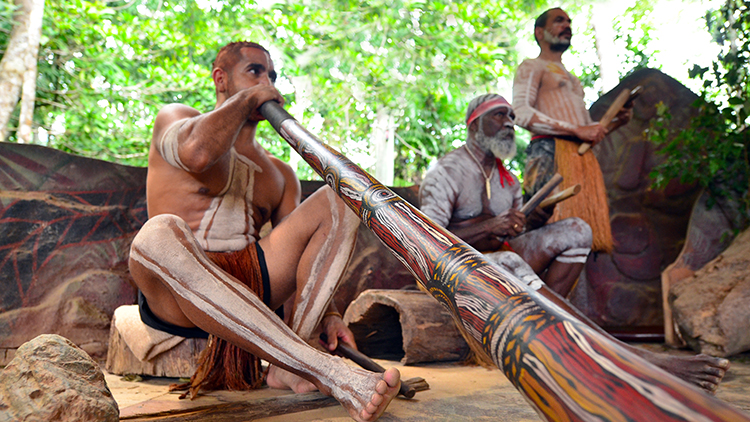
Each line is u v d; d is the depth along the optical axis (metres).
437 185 3.02
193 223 1.94
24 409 1.11
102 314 2.96
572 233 2.99
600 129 3.81
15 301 2.79
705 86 4.29
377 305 2.95
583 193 3.91
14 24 6.53
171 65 9.00
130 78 8.88
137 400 1.71
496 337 0.63
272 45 9.52
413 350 2.68
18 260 2.83
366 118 11.08
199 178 1.93
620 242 4.48
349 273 3.77
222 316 1.50
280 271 1.92
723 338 2.92
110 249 3.09
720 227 4.06
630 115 3.96
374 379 1.33
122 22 9.53
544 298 0.63
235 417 1.44
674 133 4.59
